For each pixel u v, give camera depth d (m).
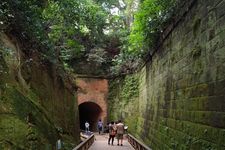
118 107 27.86
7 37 8.57
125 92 25.92
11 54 7.92
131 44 18.97
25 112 7.88
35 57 10.64
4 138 6.36
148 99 17.22
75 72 29.61
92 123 34.38
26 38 9.95
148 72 17.45
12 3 8.34
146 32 14.04
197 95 8.19
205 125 7.49
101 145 18.86
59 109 13.79
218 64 6.81
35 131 7.99
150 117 16.30
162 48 13.31
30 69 9.88
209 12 7.47
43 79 11.36
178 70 10.36
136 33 14.89
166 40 12.45
